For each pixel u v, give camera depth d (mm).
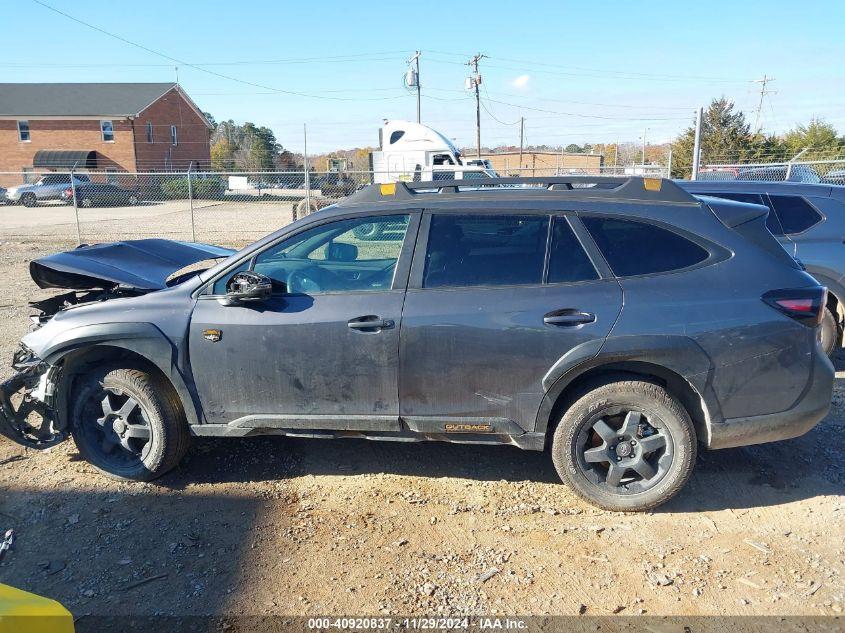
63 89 51250
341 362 3875
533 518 3850
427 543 3611
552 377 3697
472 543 3611
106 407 4246
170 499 4094
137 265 4832
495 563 3432
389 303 3840
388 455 4645
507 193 3986
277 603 3150
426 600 3156
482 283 3820
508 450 4711
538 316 3699
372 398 3908
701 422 3785
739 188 6879
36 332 4285
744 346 3637
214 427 4117
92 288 4816
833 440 4797
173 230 22703
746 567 3367
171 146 53188
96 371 4227
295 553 3531
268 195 42438
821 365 3754
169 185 42781
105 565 3451
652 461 3832
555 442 3859
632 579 3291
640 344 3617
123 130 48625
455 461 4551
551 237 3840
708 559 3438
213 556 3518
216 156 68812
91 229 22984
